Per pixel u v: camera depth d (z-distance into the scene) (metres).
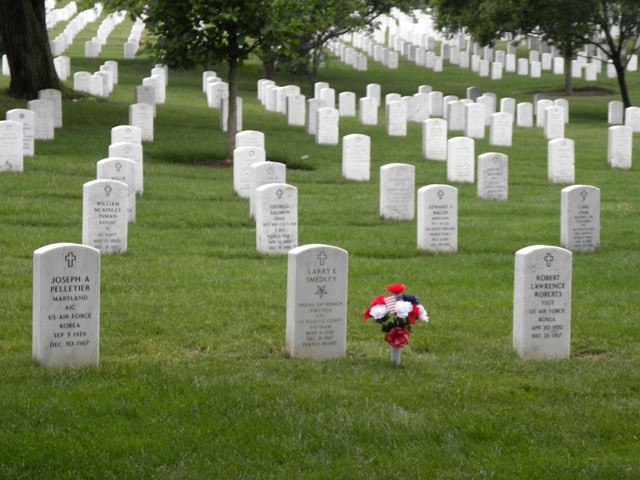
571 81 52.06
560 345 11.57
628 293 14.73
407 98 40.31
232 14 25.20
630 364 11.29
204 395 9.56
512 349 11.78
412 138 33.97
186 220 19.31
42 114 27.86
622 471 8.02
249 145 26.08
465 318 13.23
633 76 57.19
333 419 9.00
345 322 11.36
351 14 46.56
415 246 17.84
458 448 8.52
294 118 36.28
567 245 17.94
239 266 15.94
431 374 10.67
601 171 28.77
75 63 53.09
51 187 21.27
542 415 9.32
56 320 10.32
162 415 9.06
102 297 13.68
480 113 35.38
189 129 32.47
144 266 15.55
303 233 18.64
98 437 8.48
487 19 43.34
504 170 23.44
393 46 70.50
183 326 12.40
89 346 10.47
